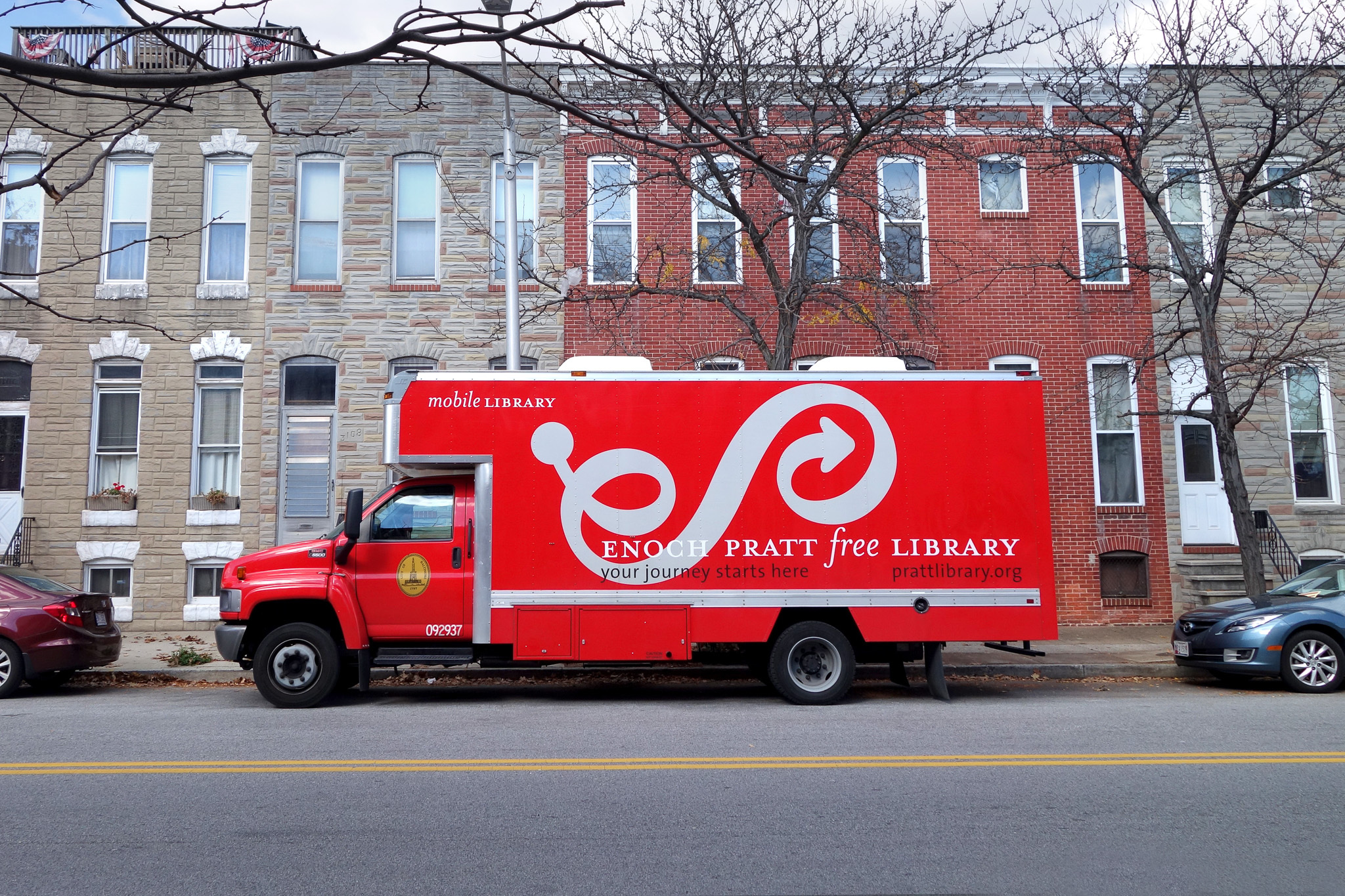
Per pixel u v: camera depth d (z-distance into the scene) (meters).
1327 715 8.93
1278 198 16.47
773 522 9.74
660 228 16.23
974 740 7.77
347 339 15.93
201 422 15.88
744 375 9.88
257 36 4.39
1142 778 6.52
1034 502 9.83
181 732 8.20
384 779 6.53
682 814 5.69
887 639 9.68
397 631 9.59
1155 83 16.17
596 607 9.61
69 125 15.98
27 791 6.23
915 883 4.60
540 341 16.05
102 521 15.42
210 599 15.45
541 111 16.41
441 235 16.23
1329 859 4.94
